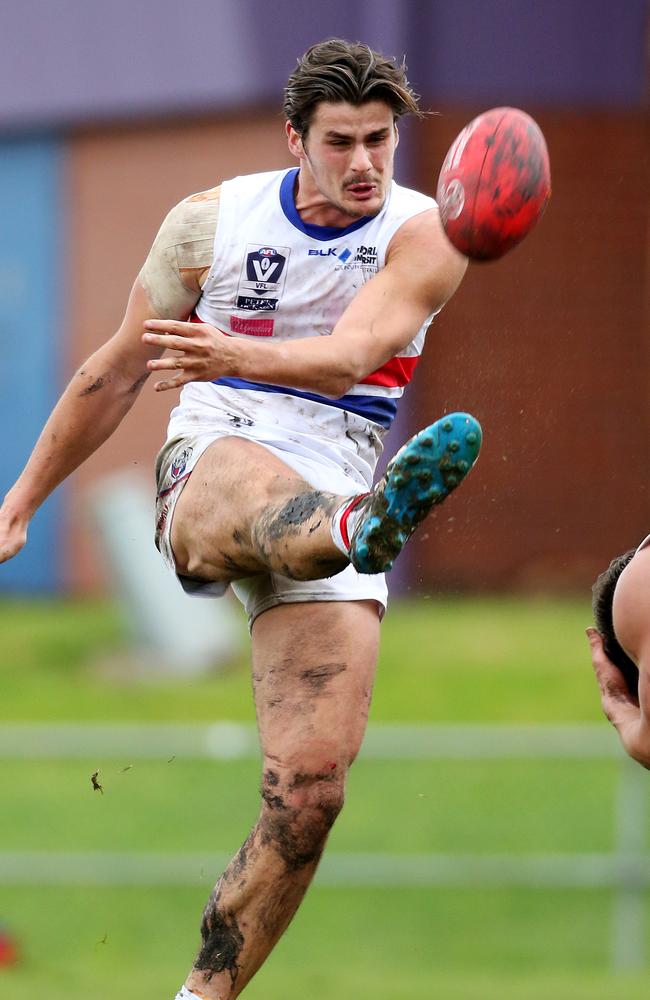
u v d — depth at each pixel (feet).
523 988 88.02
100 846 118.62
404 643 174.70
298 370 46.37
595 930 110.93
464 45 188.75
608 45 191.01
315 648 50.52
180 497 51.08
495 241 45.11
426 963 106.22
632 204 190.19
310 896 117.39
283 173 51.65
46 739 108.37
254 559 48.85
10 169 209.05
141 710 157.89
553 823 125.39
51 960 103.24
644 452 189.47
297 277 50.88
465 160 45.19
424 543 195.52
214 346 45.03
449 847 119.96
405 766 140.36
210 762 139.95
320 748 49.80
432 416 173.37
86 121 205.05
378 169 48.62
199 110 199.31
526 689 156.87
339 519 44.19
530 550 192.95
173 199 202.49
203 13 197.47
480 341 182.39
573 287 187.21
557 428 188.55
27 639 186.70
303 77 48.44
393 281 49.47
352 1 189.88
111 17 201.87
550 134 190.39
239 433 51.85
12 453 211.00
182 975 94.89
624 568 46.19
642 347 189.26
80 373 53.88
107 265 206.69
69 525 210.18
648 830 109.81
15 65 206.80
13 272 209.97
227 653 176.45
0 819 125.90
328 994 86.69
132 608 181.27
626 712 46.88
